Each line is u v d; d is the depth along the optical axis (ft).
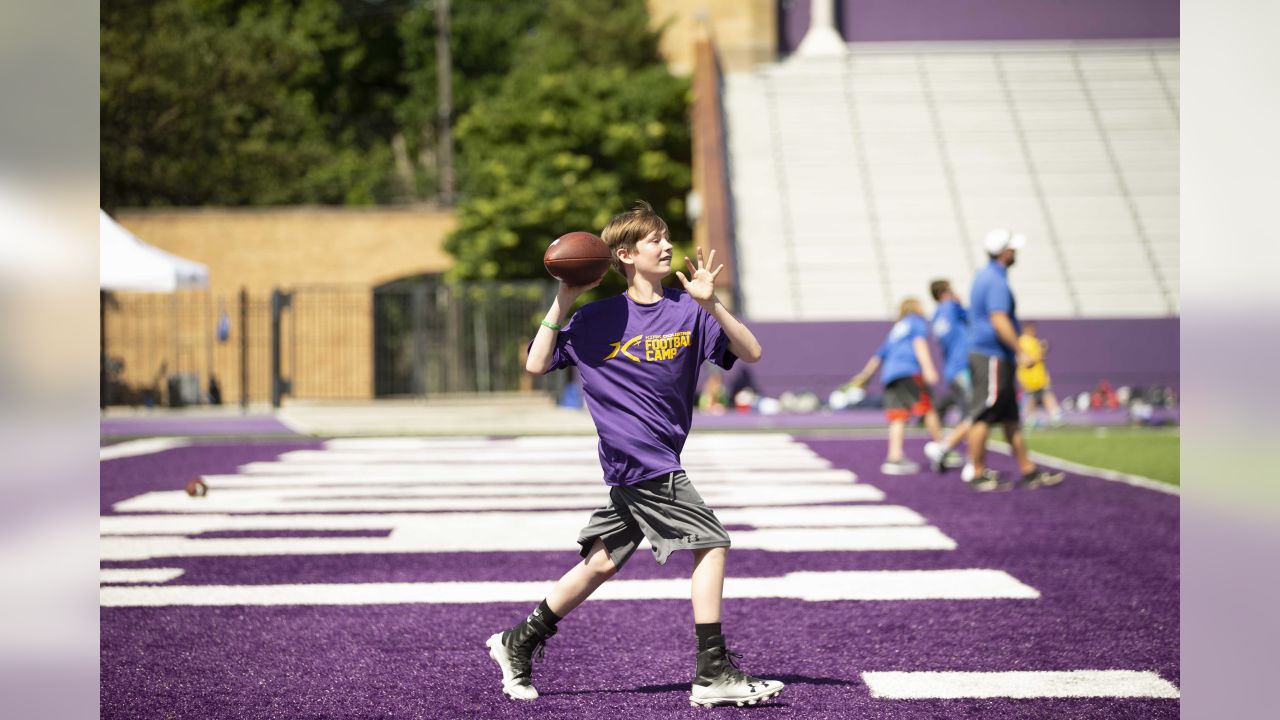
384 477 53.01
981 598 26.32
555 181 130.21
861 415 96.07
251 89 157.28
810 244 121.29
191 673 20.26
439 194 167.84
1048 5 155.43
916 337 54.34
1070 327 106.52
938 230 123.13
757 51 146.82
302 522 39.06
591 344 17.95
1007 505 42.06
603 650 21.89
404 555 32.68
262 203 164.45
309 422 93.15
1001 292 45.62
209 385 124.06
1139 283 117.08
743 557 31.89
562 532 36.88
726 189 122.93
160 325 136.15
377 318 139.33
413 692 18.97
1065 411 101.86
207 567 30.89
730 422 90.79
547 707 18.04
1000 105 139.33
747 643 22.35
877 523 37.96
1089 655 21.25
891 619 24.30
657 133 133.39
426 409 110.52
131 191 154.40
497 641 18.75
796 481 50.42
